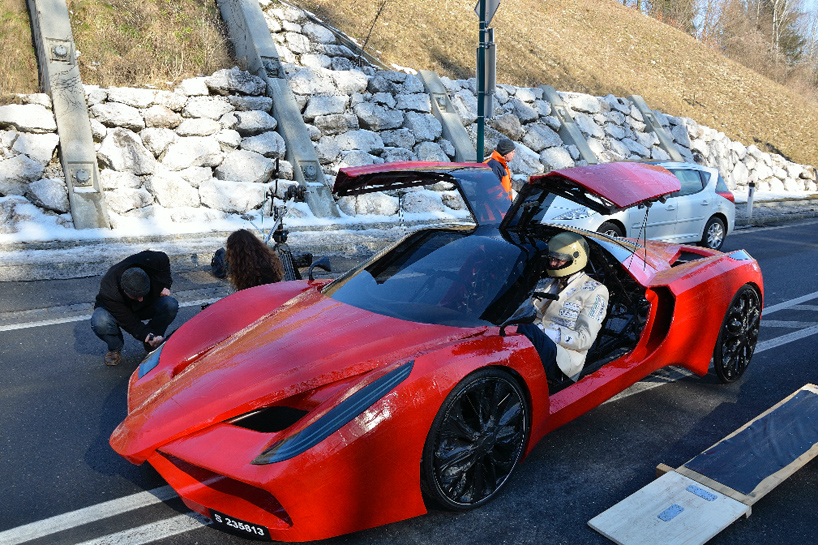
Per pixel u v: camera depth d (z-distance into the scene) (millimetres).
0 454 3268
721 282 4125
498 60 19000
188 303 6254
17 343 4996
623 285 4051
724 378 4316
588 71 22016
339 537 2566
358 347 2811
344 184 4137
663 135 19250
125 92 9859
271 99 11547
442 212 12195
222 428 2510
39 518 2699
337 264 8430
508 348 2826
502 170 8234
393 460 2402
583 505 2840
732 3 46000
